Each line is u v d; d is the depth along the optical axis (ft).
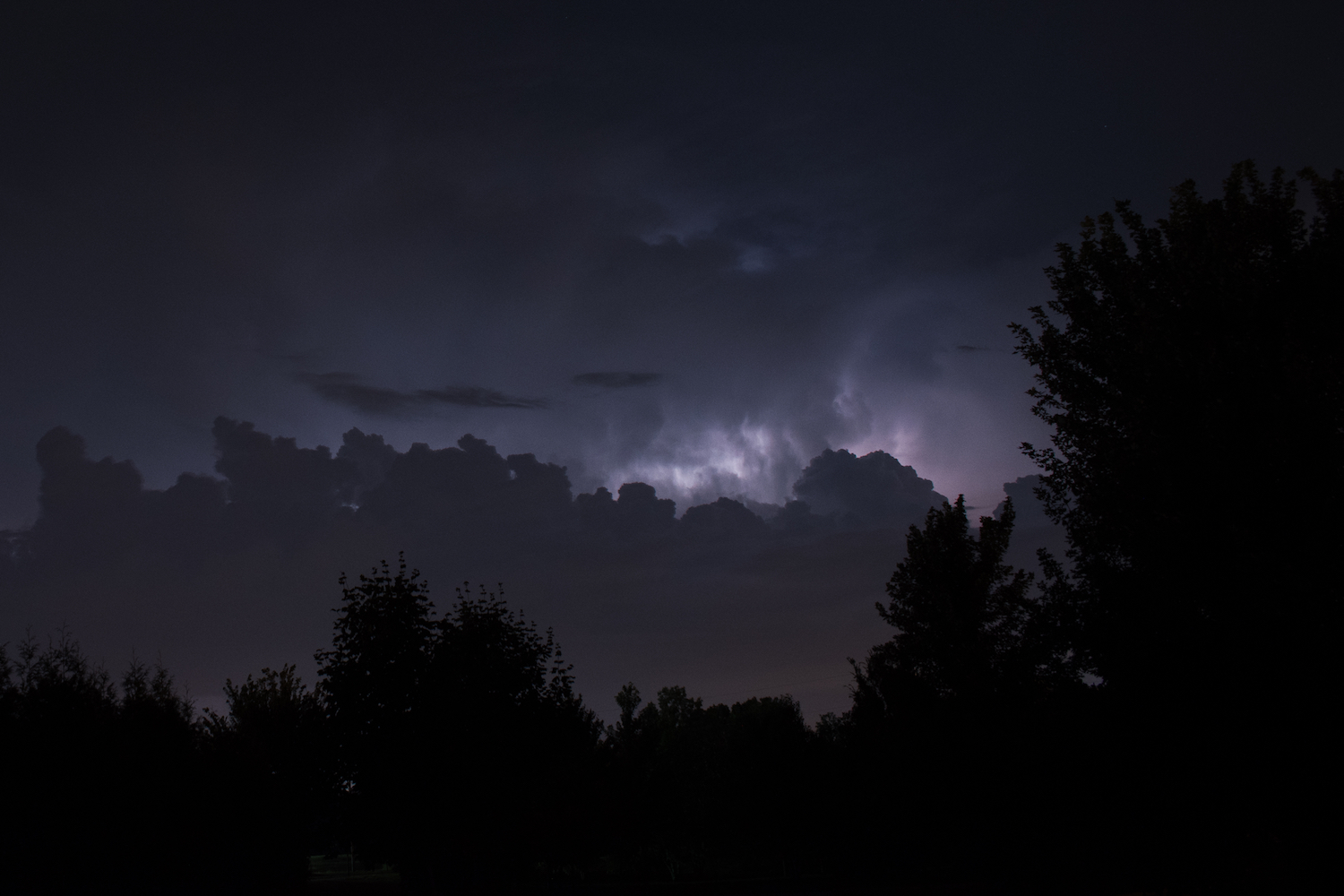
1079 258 47.83
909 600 75.92
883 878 107.86
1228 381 36.14
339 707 75.20
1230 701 35.14
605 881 162.71
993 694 67.46
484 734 74.43
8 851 59.57
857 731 94.32
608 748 146.72
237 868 77.82
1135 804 38.34
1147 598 38.47
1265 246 41.32
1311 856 33.55
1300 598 32.12
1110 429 43.68
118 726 68.59
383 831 72.33
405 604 79.61
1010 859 60.85
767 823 143.74
